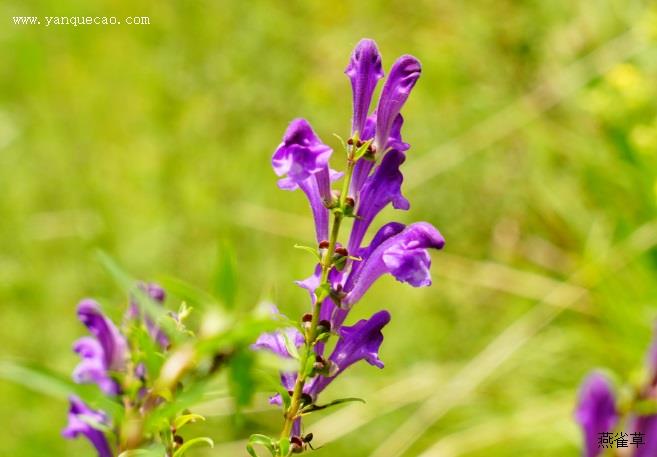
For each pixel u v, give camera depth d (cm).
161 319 44
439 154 109
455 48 121
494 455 84
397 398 91
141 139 129
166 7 138
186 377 43
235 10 134
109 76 138
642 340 84
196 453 84
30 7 144
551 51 116
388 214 110
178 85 132
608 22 114
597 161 99
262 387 44
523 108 108
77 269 112
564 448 83
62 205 122
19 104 138
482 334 100
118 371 52
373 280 50
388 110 50
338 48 128
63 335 106
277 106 125
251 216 112
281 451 48
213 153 124
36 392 95
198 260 110
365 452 91
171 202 118
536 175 103
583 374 87
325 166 50
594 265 90
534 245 104
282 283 107
